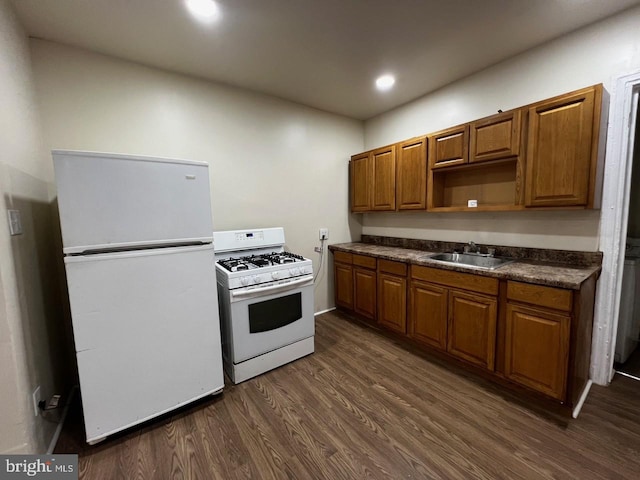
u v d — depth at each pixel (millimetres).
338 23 1748
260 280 2123
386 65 2273
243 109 2670
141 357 1567
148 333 1583
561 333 1593
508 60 2209
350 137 3547
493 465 1342
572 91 1763
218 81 2504
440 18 1723
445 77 2498
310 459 1401
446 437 1520
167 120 2283
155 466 1378
